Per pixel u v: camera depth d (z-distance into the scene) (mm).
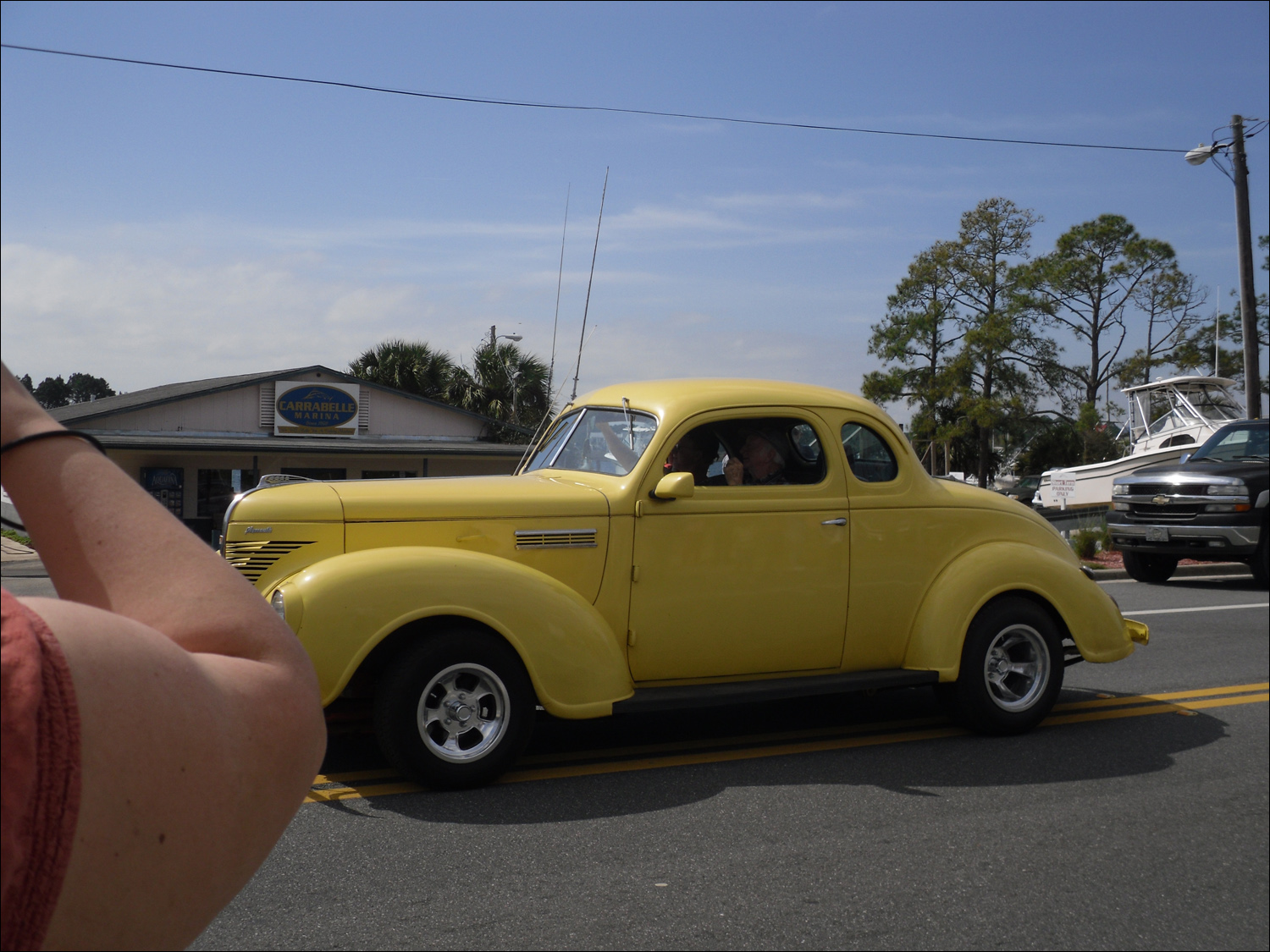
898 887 4008
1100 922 3742
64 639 621
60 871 586
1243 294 21250
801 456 5676
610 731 6148
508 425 24062
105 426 20469
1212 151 21094
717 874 4082
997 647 6059
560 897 3848
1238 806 4969
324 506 4910
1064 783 5293
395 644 4875
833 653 5695
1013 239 49062
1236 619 10500
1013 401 47906
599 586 5234
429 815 4629
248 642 774
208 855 683
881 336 49875
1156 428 28422
